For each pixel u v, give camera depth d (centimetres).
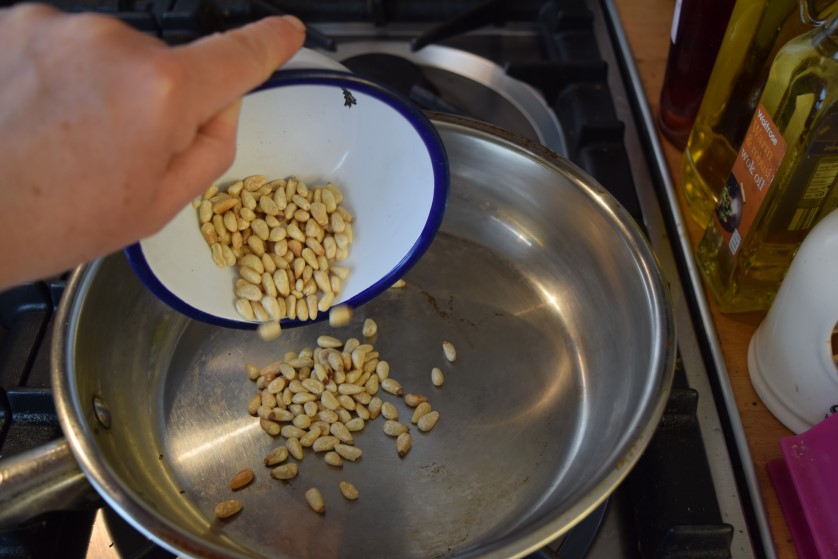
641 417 30
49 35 23
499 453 37
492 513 34
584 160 46
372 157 37
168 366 40
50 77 23
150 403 38
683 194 45
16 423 36
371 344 40
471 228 45
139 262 31
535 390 39
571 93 49
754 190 35
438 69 53
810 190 34
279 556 33
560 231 41
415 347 40
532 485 35
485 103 51
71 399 30
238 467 36
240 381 39
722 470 35
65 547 33
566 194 39
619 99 51
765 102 34
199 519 34
